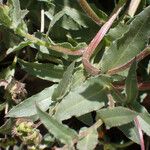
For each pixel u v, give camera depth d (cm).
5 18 18
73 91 18
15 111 19
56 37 21
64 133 16
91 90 18
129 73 18
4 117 20
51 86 20
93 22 21
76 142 17
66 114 18
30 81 22
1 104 21
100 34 19
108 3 23
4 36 21
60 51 20
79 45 20
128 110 17
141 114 18
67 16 21
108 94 18
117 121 17
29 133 18
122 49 19
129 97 18
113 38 20
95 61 20
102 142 21
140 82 20
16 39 21
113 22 21
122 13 21
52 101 19
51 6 21
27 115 19
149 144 22
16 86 20
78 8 21
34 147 18
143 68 21
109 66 19
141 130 18
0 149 21
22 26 19
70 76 18
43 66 20
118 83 19
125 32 18
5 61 22
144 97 20
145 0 21
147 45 19
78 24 21
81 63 20
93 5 21
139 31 18
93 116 21
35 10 22
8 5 19
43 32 21
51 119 16
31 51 22
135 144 22
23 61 20
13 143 20
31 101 19
